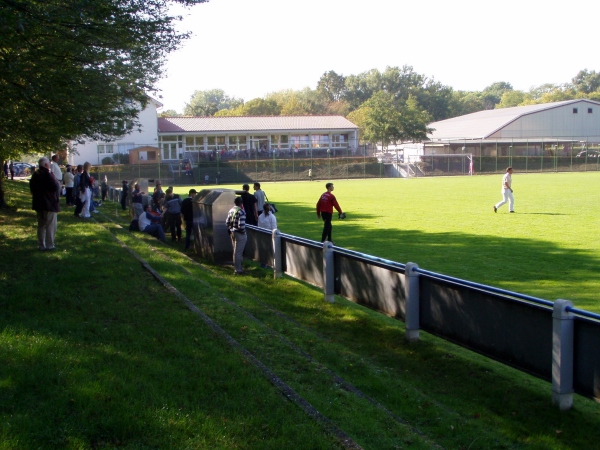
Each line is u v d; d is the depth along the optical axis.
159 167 62.62
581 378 5.74
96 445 4.25
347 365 7.00
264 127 79.19
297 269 11.59
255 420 4.75
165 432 4.45
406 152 89.25
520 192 38.22
